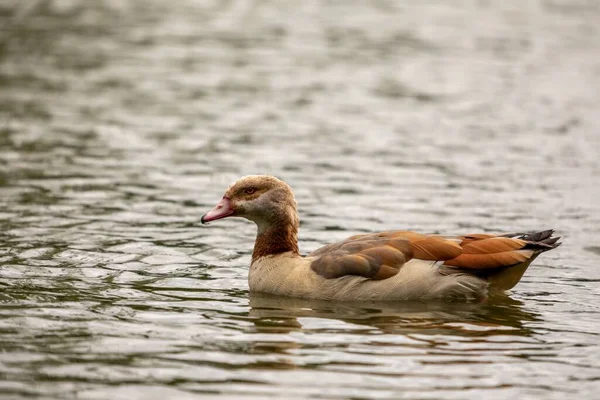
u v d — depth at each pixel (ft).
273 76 94.89
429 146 71.36
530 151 70.18
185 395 30.37
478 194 59.21
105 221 52.13
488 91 90.53
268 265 41.91
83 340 34.96
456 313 39.09
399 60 103.40
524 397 30.71
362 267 40.32
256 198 41.86
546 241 40.96
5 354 33.35
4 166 62.95
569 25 125.59
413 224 52.75
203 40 111.24
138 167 64.08
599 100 87.45
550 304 40.52
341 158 67.56
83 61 99.04
